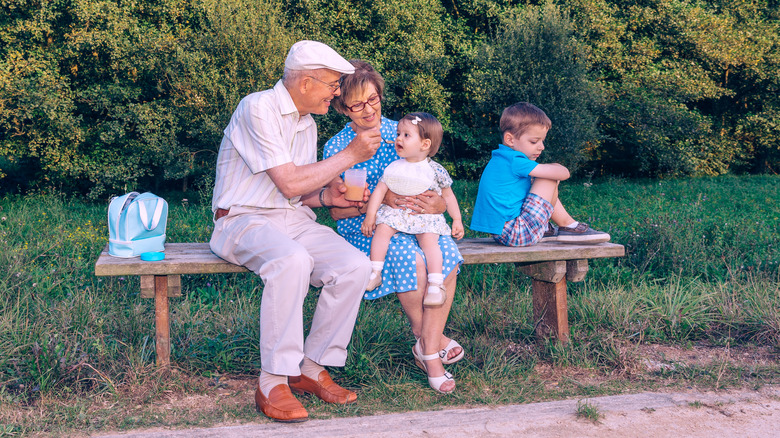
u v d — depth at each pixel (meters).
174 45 10.44
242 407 2.67
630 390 2.97
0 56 10.85
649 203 10.54
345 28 12.67
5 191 12.04
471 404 2.77
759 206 10.59
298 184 2.65
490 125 14.23
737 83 18.39
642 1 16.14
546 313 3.55
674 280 4.84
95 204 11.52
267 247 2.61
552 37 12.16
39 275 4.42
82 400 2.65
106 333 3.36
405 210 2.91
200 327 3.55
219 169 2.95
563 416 2.61
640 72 15.88
